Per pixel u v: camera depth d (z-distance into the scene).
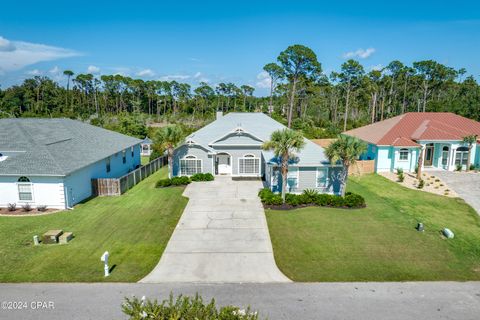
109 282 12.67
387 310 10.92
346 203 21.77
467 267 14.02
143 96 105.56
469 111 51.62
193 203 22.67
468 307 11.12
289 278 13.05
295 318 10.48
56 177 20.94
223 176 30.88
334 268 13.84
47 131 27.67
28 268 13.66
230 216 20.12
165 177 30.92
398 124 35.16
